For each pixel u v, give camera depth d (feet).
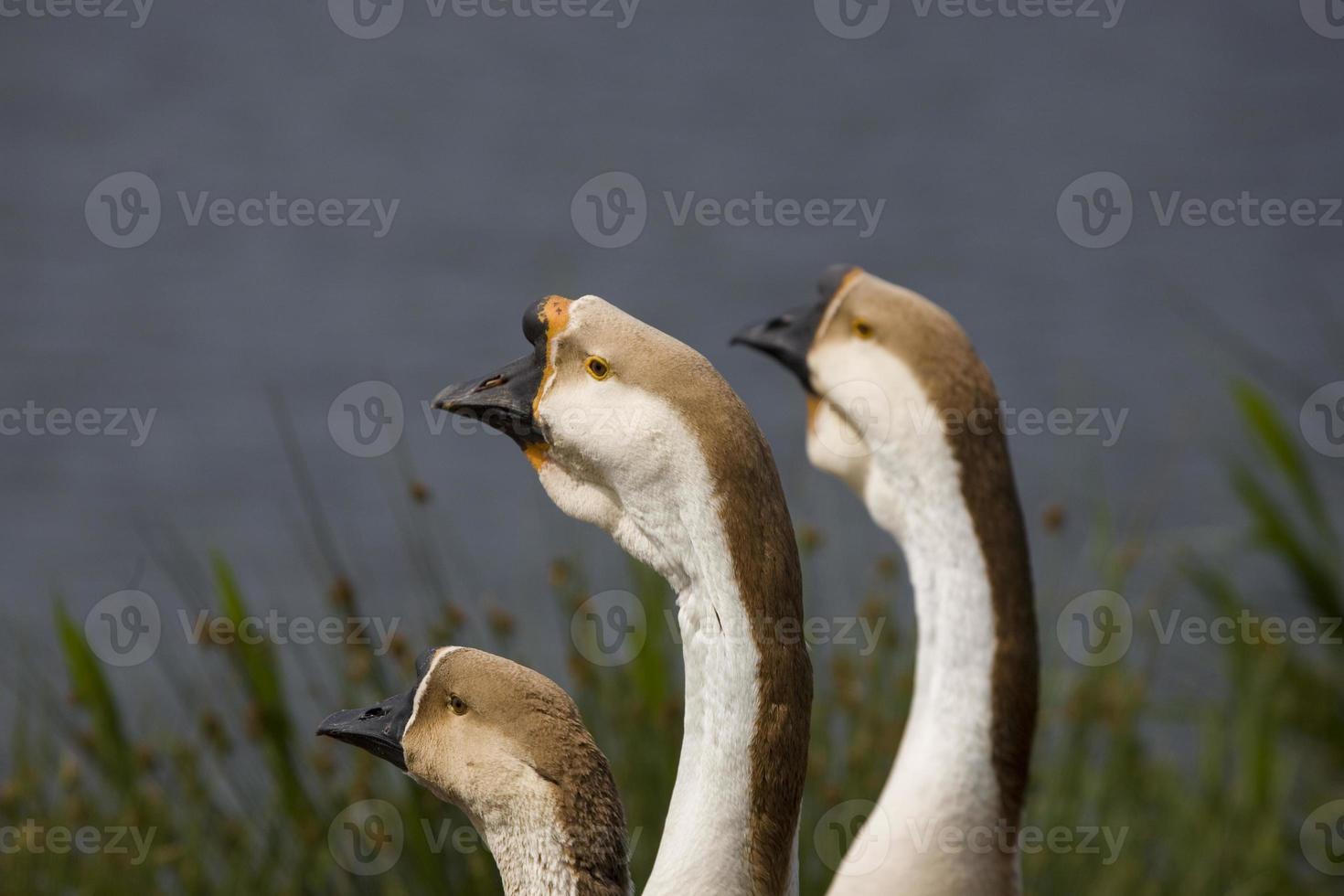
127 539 51.75
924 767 18.22
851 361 19.76
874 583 33.27
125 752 24.47
